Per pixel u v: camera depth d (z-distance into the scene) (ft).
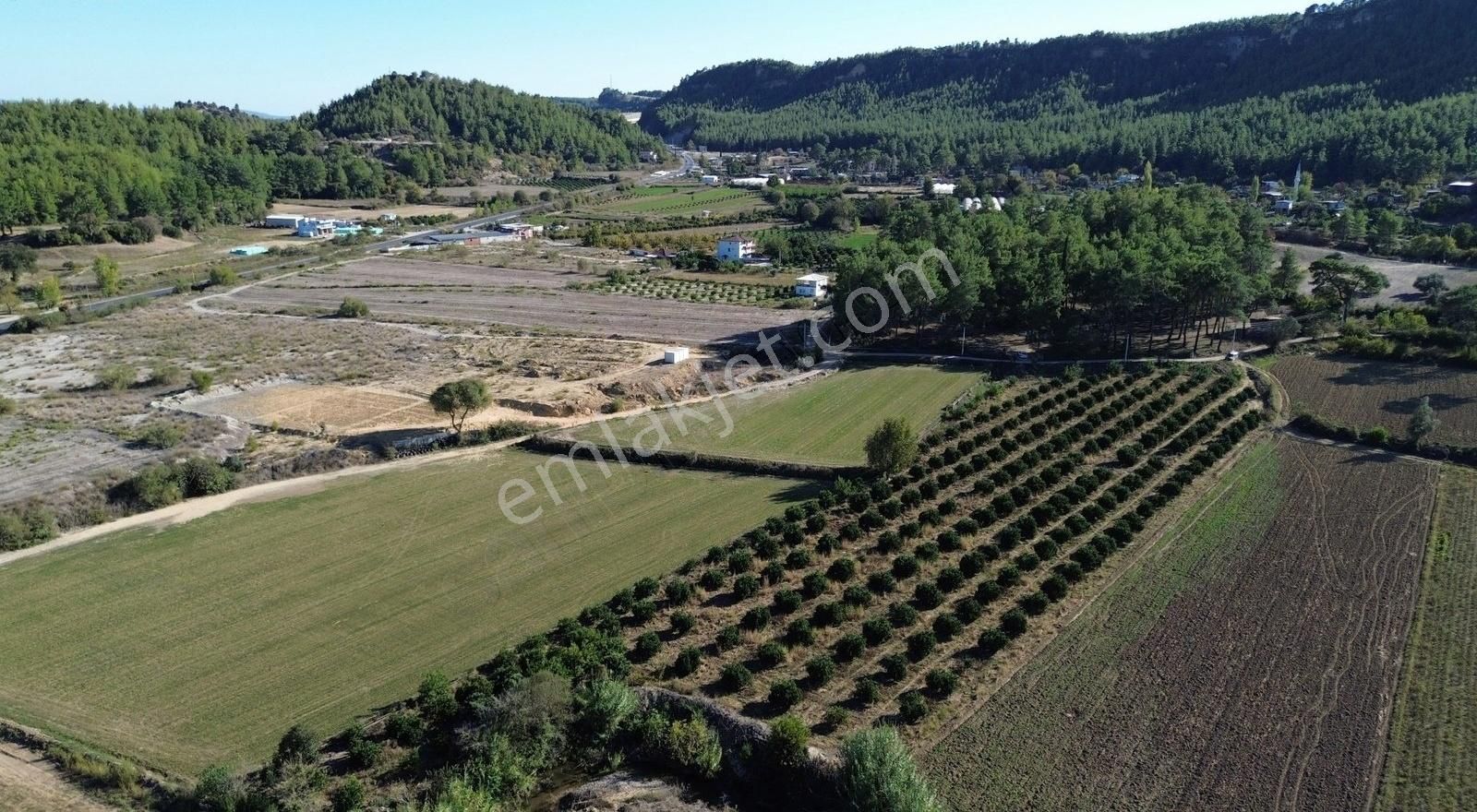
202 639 148.25
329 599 161.89
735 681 135.03
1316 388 272.31
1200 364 299.58
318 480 217.36
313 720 128.47
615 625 151.53
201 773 116.67
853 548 181.98
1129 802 109.91
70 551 180.24
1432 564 168.45
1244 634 146.61
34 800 112.37
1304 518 189.57
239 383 295.28
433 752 122.93
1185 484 208.03
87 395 283.59
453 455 233.14
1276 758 117.60
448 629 152.46
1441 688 131.75
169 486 203.31
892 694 133.69
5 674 138.31
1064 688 133.28
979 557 171.63
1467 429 232.94
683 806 113.29
